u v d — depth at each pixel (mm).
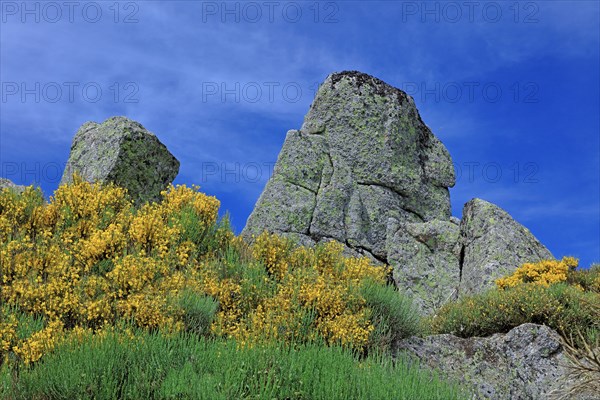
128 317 9086
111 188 14281
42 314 9180
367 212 20172
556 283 13977
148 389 7078
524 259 17375
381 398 7148
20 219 11883
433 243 19469
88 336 8047
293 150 20484
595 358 6953
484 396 10602
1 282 9742
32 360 7902
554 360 11164
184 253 11414
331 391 7172
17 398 7027
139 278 10039
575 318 11734
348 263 12680
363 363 8594
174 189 13805
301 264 12477
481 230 18266
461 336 12578
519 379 10969
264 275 11289
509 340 11430
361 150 20859
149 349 7809
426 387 7629
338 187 20125
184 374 7219
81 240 11227
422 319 13180
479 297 13414
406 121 21703
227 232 12805
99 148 16172
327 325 9914
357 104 21328
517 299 12414
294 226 19359
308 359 7801
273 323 9695
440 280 18688
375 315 10555
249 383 7383
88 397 6852
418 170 21391
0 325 8391
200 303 9625
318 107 21781
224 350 8055
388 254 19328
